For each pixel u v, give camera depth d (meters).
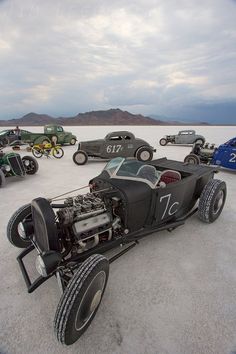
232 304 2.29
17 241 3.05
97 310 2.14
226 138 22.31
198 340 1.92
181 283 2.57
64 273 2.24
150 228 3.21
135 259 3.00
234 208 4.74
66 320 1.70
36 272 2.75
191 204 4.14
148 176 3.06
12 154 6.86
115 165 3.08
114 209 2.79
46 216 2.10
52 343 1.92
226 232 3.71
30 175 7.66
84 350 1.86
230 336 1.96
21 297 2.38
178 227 3.87
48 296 2.39
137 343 1.91
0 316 2.16
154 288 2.50
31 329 2.04
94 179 3.17
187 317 2.14
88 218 2.46
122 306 2.27
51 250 2.09
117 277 2.67
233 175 7.84
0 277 2.67
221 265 2.89
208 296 2.39
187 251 3.18
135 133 32.94
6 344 1.91
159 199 3.07
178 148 15.50
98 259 1.99
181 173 4.13
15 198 5.33
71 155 12.24
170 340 1.93
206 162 9.36
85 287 1.78
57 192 5.75
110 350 1.86
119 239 2.74
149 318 2.14
